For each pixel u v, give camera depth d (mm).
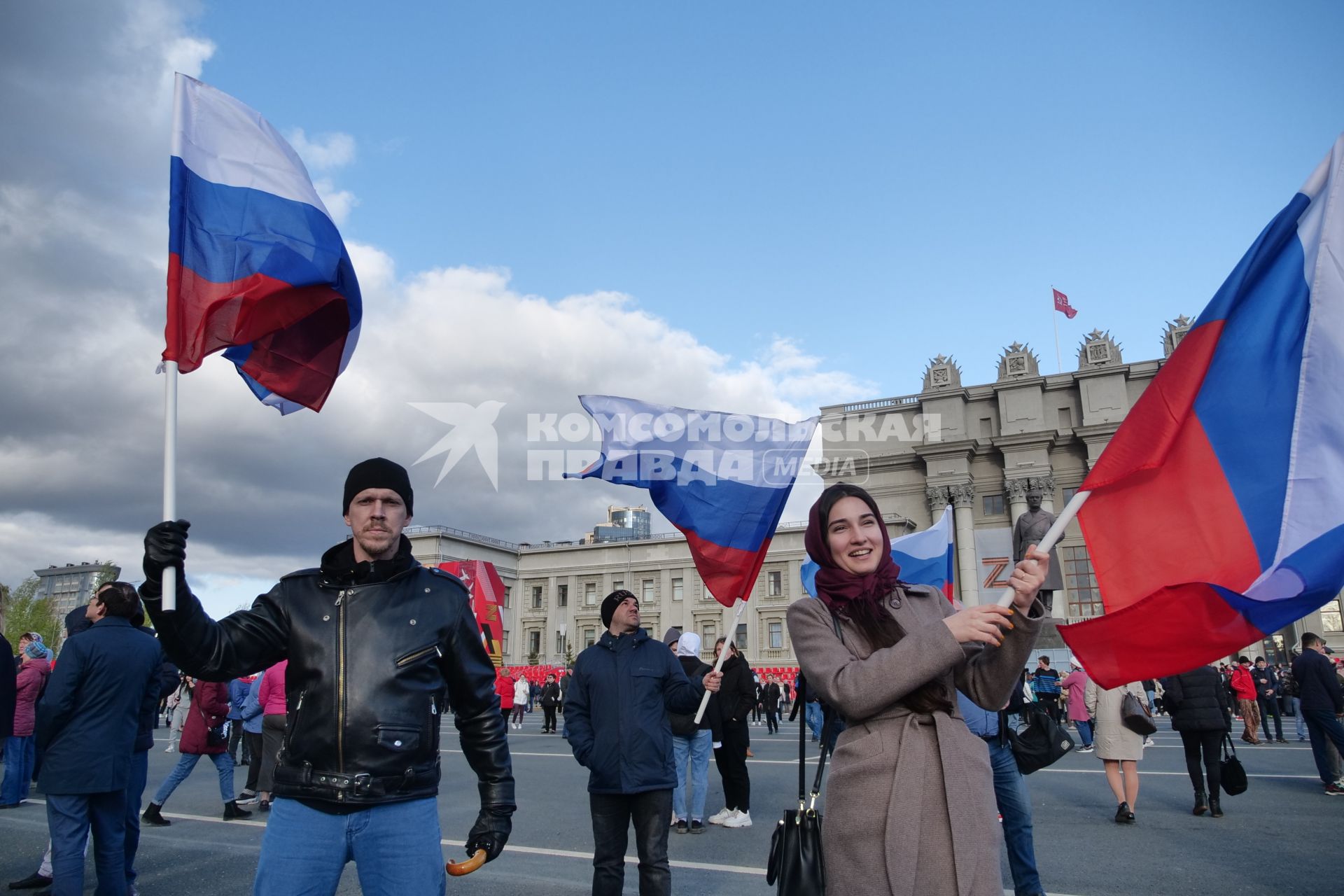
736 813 9445
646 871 5336
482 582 49625
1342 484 3412
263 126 4164
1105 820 9398
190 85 3965
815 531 3131
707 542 6582
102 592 5820
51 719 5371
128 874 6250
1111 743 9297
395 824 3018
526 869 7281
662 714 5613
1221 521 3545
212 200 3875
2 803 10383
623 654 5715
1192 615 3367
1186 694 9633
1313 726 11047
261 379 4090
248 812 10102
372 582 3271
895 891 2533
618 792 5344
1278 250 3787
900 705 2764
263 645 3146
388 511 3307
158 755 17594
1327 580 3285
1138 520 3660
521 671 61719
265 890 2932
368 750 3014
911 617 2951
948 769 2660
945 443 60938
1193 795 11094
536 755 18297
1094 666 3504
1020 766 5773
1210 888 6477
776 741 23625
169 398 3422
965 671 2982
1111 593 3598
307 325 4172
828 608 3004
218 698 9461
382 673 3096
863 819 2658
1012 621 2785
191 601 2918
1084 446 59719
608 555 71500
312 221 4066
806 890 2857
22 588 88375
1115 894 6328
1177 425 3658
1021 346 64125
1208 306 3816
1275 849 7734
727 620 65312
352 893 6555
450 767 15281
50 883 6391
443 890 3121
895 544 9961
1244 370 3686
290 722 3098
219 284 3750
